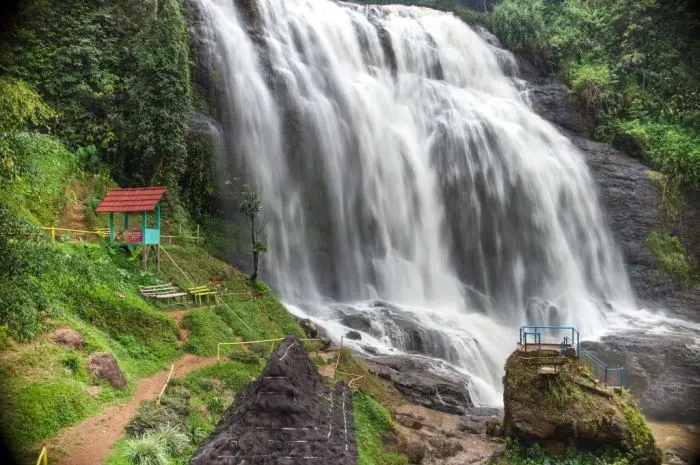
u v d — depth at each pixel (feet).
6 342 47.01
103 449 42.91
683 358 96.22
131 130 88.99
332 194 117.60
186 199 98.12
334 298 112.47
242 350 68.08
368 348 88.28
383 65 145.28
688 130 157.69
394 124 132.98
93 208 79.97
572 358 67.15
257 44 120.47
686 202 148.05
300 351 45.44
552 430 63.16
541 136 147.64
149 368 57.31
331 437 39.06
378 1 184.75
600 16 184.14
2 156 47.57
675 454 71.56
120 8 101.55
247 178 107.76
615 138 157.28
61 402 45.27
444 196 130.52
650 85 169.78
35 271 43.32
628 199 143.02
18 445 40.73
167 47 91.04
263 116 113.80
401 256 122.62
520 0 186.19
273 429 37.73
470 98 148.15
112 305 60.90
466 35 167.02
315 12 142.10
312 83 124.88
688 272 139.74
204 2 114.93
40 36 92.99
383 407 66.74
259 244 87.66
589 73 165.48
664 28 174.09
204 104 106.83
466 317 114.01
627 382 94.73
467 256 128.57
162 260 78.18
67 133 87.66
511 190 134.62
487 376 95.91
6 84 56.59
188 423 50.21
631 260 137.59
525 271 130.52
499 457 63.62
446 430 69.51
